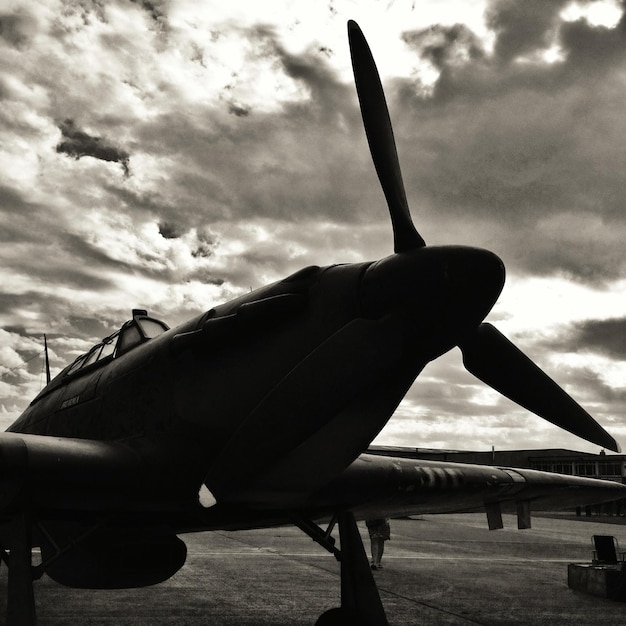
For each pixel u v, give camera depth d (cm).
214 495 480
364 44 480
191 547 1495
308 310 484
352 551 563
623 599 839
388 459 589
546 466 4534
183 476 497
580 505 822
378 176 467
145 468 491
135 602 800
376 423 459
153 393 536
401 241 459
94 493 465
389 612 743
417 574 1079
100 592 874
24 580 455
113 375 590
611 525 2898
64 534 575
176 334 548
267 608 762
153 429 525
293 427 446
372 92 475
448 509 727
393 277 446
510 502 736
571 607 796
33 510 478
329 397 442
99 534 582
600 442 509
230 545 1561
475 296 425
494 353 515
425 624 680
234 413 488
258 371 487
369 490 552
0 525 532
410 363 458
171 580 984
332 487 529
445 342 445
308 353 471
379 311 449
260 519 550
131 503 487
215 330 505
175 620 690
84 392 627
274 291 504
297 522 559
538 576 1079
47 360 971
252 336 498
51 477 443
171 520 537
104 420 575
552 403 511
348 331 447
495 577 1058
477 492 651
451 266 428
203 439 497
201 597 838
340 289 471
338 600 820
